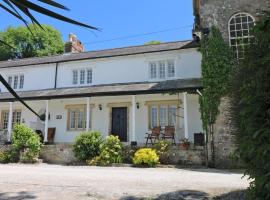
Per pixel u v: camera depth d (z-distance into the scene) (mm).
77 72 21812
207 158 14258
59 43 41906
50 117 21000
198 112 17688
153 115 18688
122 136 19188
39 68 22891
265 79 3412
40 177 9609
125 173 11188
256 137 3439
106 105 19844
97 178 9492
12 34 37938
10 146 17500
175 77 19219
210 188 7535
